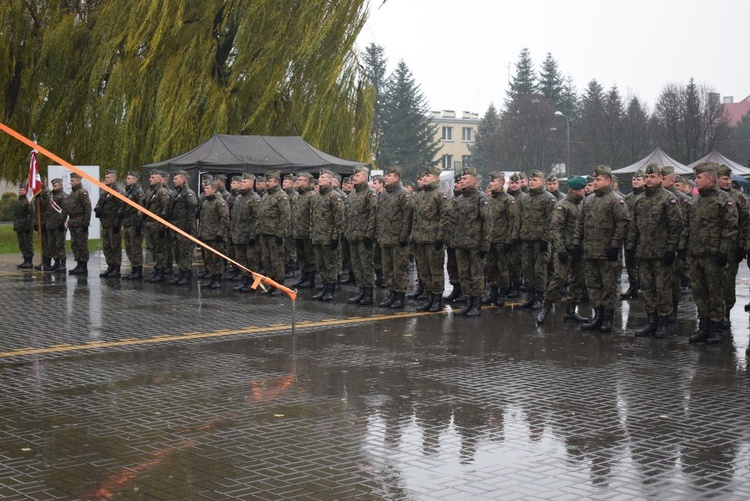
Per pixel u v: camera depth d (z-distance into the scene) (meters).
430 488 5.71
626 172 34.31
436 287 14.11
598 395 8.29
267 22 26.03
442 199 13.71
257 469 6.09
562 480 5.86
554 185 16.67
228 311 14.16
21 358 10.19
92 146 25.78
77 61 26.12
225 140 22.42
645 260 11.69
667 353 10.49
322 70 26.84
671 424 7.26
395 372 9.34
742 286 18.50
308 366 9.66
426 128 80.75
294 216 17.12
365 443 6.73
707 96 64.94
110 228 19.14
